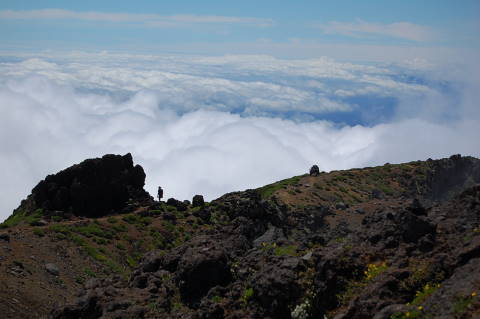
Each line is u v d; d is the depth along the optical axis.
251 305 21.30
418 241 20.11
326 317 18.78
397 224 21.38
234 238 30.41
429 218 22.06
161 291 24.78
